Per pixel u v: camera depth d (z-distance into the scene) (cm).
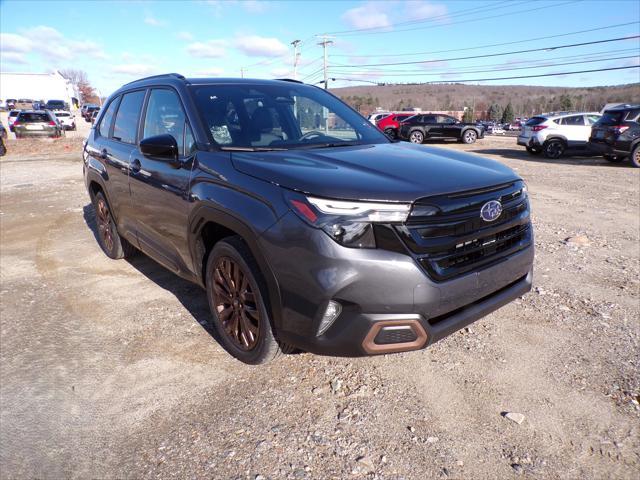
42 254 524
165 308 374
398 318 222
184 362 296
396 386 265
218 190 269
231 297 283
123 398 264
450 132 2317
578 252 493
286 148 308
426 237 224
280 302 238
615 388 258
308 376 277
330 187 225
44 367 297
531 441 222
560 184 980
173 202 315
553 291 388
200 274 310
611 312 348
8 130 3059
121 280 438
